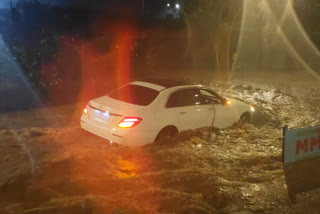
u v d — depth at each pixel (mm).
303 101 12992
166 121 7105
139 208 4469
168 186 5191
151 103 7094
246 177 5699
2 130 7945
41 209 4414
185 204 4602
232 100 8891
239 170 5984
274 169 6121
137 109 6855
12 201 4672
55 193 4883
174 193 4902
